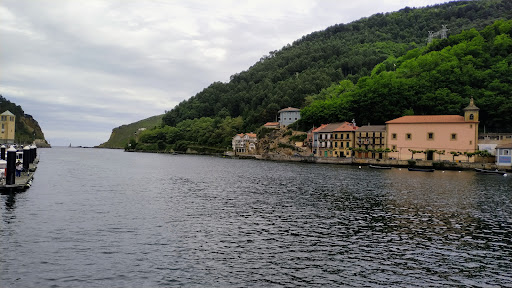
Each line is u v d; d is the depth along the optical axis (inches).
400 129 5920.3
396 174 4163.4
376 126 6358.3
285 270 1019.3
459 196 2394.2
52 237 1255.5
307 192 2495.1
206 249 1178.6
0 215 1547.7
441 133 5546.3
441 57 7140.8
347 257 1136.2
